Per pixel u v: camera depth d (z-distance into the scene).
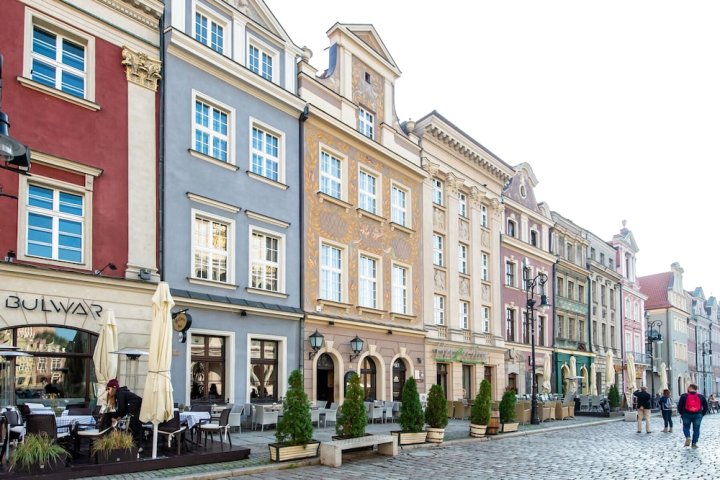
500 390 35.41
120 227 17.06
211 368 19.39
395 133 29.16
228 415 14.44
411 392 17.48
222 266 20.17
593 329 50.94
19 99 15.45
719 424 30.80
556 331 44.28
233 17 21.38
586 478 12.44
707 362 87.19
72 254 16.19
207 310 19.17
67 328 15.64
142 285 17.16
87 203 16.45
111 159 17.12
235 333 20.00
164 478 11.02
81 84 17.05
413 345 28.70
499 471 13.18
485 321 35.47
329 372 24.34
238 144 20.98
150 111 18.25
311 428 13.90
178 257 18.50
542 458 15.45
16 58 15.48
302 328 22.58
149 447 13.28
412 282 29.02
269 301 21.42
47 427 11.14
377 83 28.59
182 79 19.30
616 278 56.56
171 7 19.22
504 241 38.22
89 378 16.03
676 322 75.25
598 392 50.59
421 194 30.53
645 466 14.30
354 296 25.48
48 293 15.28
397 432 16.95
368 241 26.59
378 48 28.67
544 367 38.00
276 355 21.77
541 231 43.75
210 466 12.43
